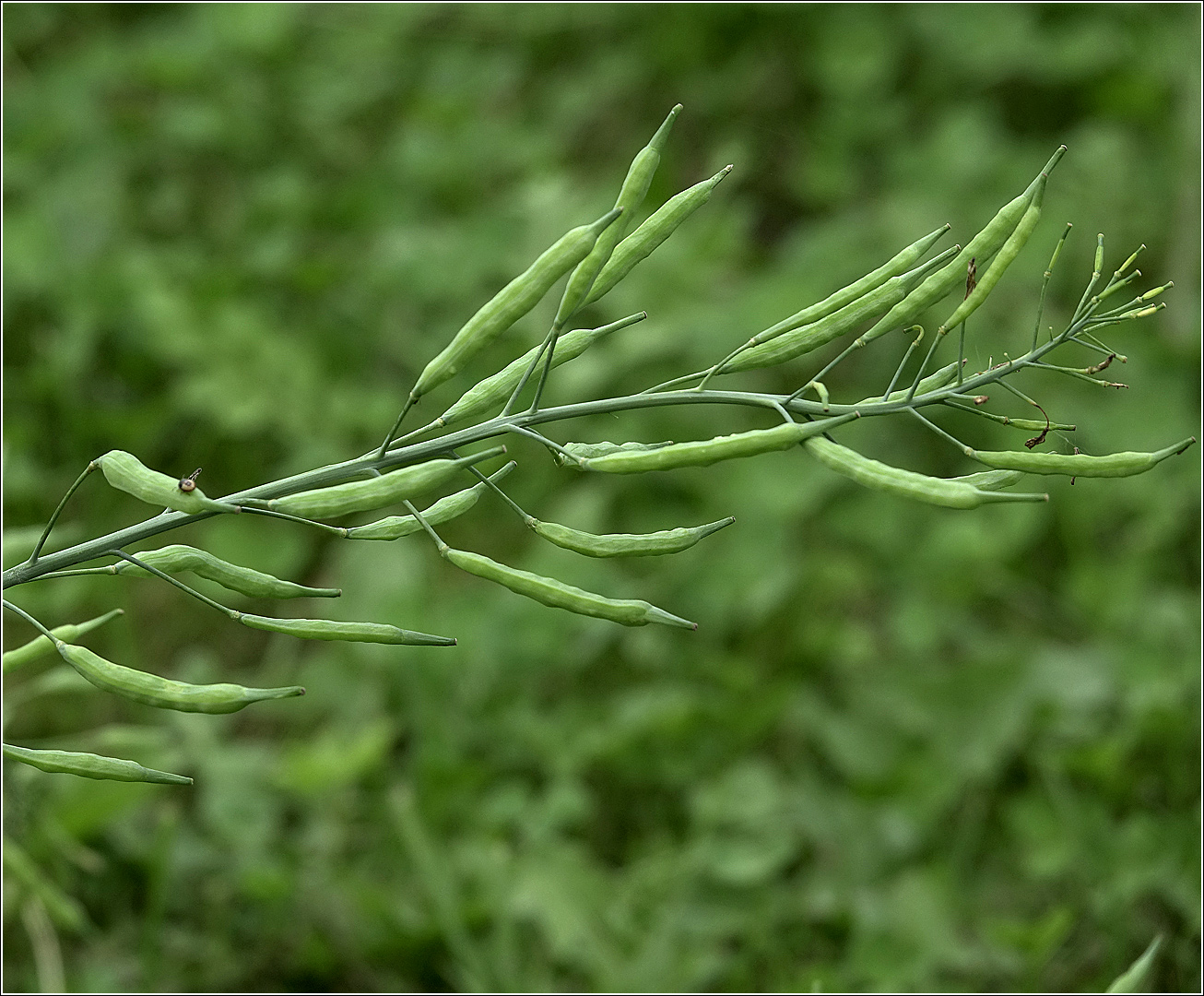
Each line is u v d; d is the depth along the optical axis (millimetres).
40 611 1285
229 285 1599
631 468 795
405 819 1091
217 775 1178
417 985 1076
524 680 1282
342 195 1785
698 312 1543
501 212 1683
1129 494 1425
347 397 1534
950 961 1038
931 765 1184
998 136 1784
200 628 1396
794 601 1373
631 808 1233
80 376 1562
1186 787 1146
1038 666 1271
